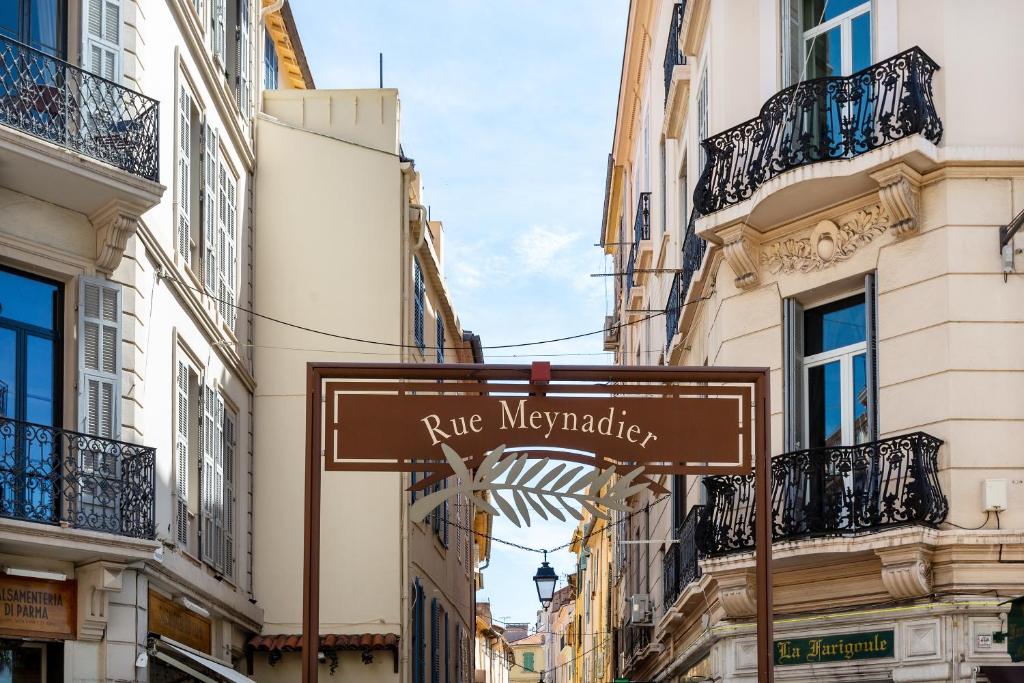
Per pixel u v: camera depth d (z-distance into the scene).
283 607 23.19
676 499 23.42
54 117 15.69
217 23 21.69
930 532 15.16
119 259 16.48
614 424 9.05
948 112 16.14
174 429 18.22
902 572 15.27
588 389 9.08
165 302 18.11
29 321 15.77
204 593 19.08
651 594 27.81
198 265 20.11
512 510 8.87
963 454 15.49
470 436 8.98
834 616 16.27
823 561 16.30
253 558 23.23
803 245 17.45
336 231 24.39
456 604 34.56
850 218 16.97
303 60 29.11
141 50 17.38
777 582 17.08
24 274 15.82
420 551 25.97
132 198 16.00
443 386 9.04
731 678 17.75
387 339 24.02
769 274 17.81
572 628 72.06
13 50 15.58
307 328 23.98
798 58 18.06
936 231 16.00
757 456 9.13
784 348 17.52
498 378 9.09
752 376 9.14
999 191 15.94
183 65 19.30
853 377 17.06
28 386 15.64
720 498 17.77
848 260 16.91
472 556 40.75
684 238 22.48
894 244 16.42
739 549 17.28
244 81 23.45
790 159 16.77
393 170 24.59
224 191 21.80
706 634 18.66
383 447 8.96
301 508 23.39
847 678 16.12
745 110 18.33
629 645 32.91
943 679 15.03
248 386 23.22
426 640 26.77
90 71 16.41
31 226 15.70
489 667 63.50
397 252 24.36
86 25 16.44
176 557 17.75
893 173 15.91
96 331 16.12
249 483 23.09
